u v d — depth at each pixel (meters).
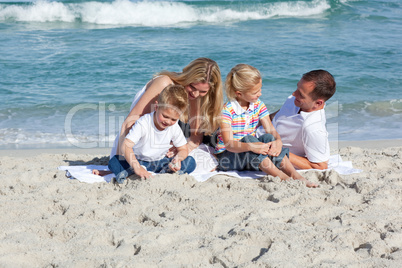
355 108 14.24
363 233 4.98
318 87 6.55
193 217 5.45
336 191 6.16
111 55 20.56
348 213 5.54
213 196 6.12
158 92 6.90
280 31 26.66
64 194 6.26
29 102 14.38
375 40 23.97
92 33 25.44
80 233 5.11
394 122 12.84
